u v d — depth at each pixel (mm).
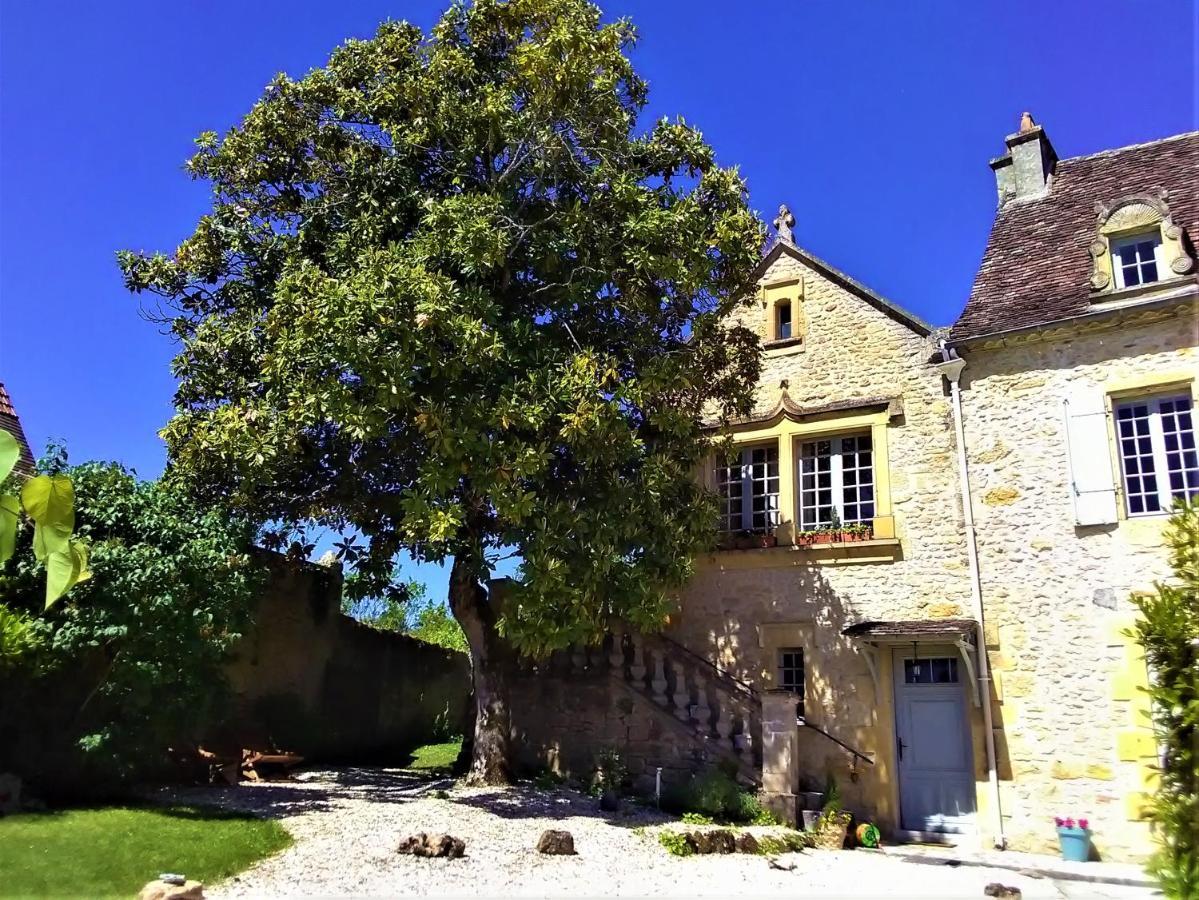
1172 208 12594
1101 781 10906
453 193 12219
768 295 15484
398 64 13078
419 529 10414
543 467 10383
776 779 11898
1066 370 12266
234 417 10914
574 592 10305
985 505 12500
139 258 12820
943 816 12133
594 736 14031
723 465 15141
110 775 9797
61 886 6617
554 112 11641
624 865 8773
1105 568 11422
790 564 14000
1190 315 11500
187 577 9828
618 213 11672
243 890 7008
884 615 13039
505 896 7383
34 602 9375
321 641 15227
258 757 12391
